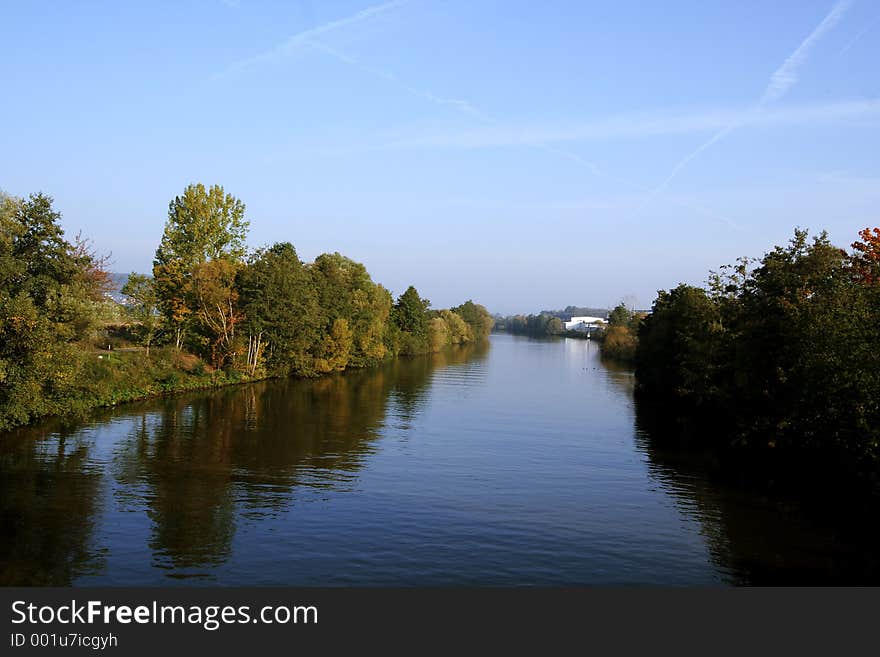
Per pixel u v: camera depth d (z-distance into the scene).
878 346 23.84
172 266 65.69
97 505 23.42
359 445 35.84
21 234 38.91
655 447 37.56
